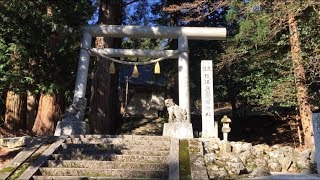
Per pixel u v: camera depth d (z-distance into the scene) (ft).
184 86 36.17
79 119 32.94
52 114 39.09
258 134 56.39
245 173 25.73
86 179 22.29
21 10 27.63
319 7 36.06
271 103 41.24
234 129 59.26
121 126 64.13
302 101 37.04
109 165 24.53
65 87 34.76
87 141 29.37
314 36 37.96
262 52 44.09
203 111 32.89
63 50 32.01
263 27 38.09
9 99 38.63
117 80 59.16
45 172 23.44
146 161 25.45
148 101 84.89
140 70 87.92
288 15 37.65
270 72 44.37
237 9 41.93
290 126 50.14
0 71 25.77
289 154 30.35
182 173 22.45
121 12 53.57
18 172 22.94
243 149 29.04
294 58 37.58
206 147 28.58
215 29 38.68
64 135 30.53
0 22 27.02
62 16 31.50
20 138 30.12
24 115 39.81
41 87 30.25
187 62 37.37
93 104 48.16
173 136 31.45
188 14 55.26
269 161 29.09
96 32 38.11
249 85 49.24
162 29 38.47
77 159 25.82
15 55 28.14
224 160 26.40
